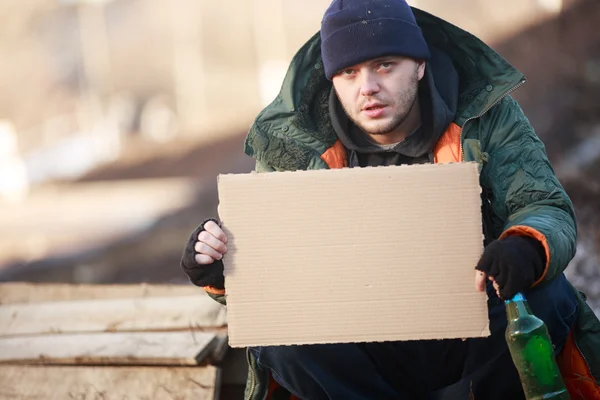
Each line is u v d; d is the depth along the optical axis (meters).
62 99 34.38
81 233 17.09
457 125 4.24
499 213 4.14
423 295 3.68
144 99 33.50
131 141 29.31
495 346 3.95
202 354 4.92
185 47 34.41
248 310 3.71
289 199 3.72
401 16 4.12
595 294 6.61
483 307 3.67
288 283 3.71
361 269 3.70
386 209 3.70
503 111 4.26
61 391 4.96
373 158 4.41
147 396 4.87
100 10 36.06
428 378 4.11
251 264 3.72
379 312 3.69
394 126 4.13
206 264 3.77
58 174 26.34
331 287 3.70
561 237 3.64
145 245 15.16
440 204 3.70
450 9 18.70
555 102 12.58
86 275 13.80
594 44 13.30
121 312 5.44
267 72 31.81
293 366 4.02
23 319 5.54
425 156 4.34
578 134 11.68
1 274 14.80
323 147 4.43
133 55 35.31
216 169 23.28
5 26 35.88
